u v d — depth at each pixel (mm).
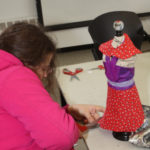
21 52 706
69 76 1251
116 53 745
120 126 823
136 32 1609
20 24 769
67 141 678
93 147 829
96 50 1648
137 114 816
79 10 2742
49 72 904
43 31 787
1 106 679
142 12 2891
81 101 1062
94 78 1223
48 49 762
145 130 809
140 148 804
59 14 2736
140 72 1240
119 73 759
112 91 806
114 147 820
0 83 646
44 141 663
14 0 2633
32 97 638
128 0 2777
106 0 2732
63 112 695
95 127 923
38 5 2646
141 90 1096
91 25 1654
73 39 2939
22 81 647
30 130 660
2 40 733
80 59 2893
